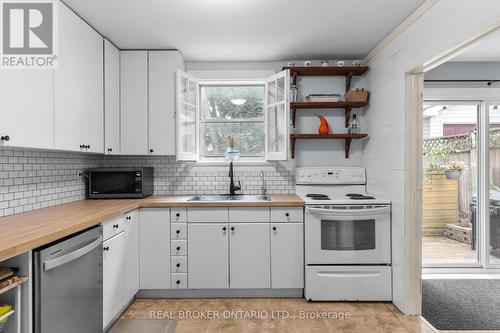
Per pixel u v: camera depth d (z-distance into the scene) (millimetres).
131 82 2986
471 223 3449
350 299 2604
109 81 2783
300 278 2668
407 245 2398
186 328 2205
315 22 2463
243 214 2664
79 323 1669
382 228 2617
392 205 2605
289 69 2898
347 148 3271
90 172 2859
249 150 3461
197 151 3311
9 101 1625
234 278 2664
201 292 2719
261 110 3457
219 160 3404
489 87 3283
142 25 2500
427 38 2098
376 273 2613
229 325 2246
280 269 2668
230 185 3178
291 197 2980
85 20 2395
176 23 2473
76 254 1593
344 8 2240
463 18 1743
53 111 1978
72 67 2197
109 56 2787
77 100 2266
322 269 2611
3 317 1229
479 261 3354
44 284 1374
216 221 2664
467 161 3457
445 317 2389
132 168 2896
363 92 3049
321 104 3084
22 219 1798
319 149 3340
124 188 2900
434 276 3262
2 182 1913
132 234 2523
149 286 2666
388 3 2166
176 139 2934
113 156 3295
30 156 2162
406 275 2402
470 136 3455
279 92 3029
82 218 1825
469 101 3363
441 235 3516
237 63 3346
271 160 3113
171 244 2666
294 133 3293
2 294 1298
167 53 2996
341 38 2775
